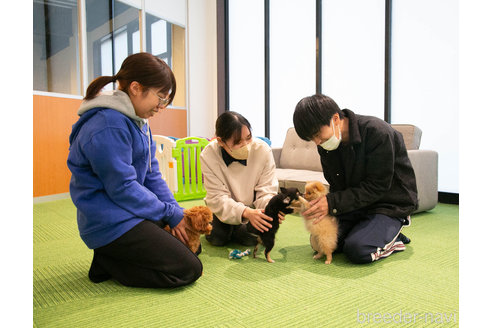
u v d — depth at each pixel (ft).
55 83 11.80
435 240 6.43
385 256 5.34
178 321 3.49
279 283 4.44
